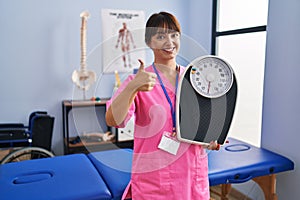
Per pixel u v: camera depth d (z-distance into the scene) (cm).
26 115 287
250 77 244
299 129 188
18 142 241
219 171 158
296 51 186
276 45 201
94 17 292
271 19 204
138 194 105
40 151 228
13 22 272
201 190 106
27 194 130
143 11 298
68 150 266
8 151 240
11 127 264
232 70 97
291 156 195
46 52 285
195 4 312
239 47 256
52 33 284
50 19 282
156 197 101
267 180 184
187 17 326
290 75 191
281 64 198
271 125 210
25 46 278
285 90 196
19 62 279
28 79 283
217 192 240
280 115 202
